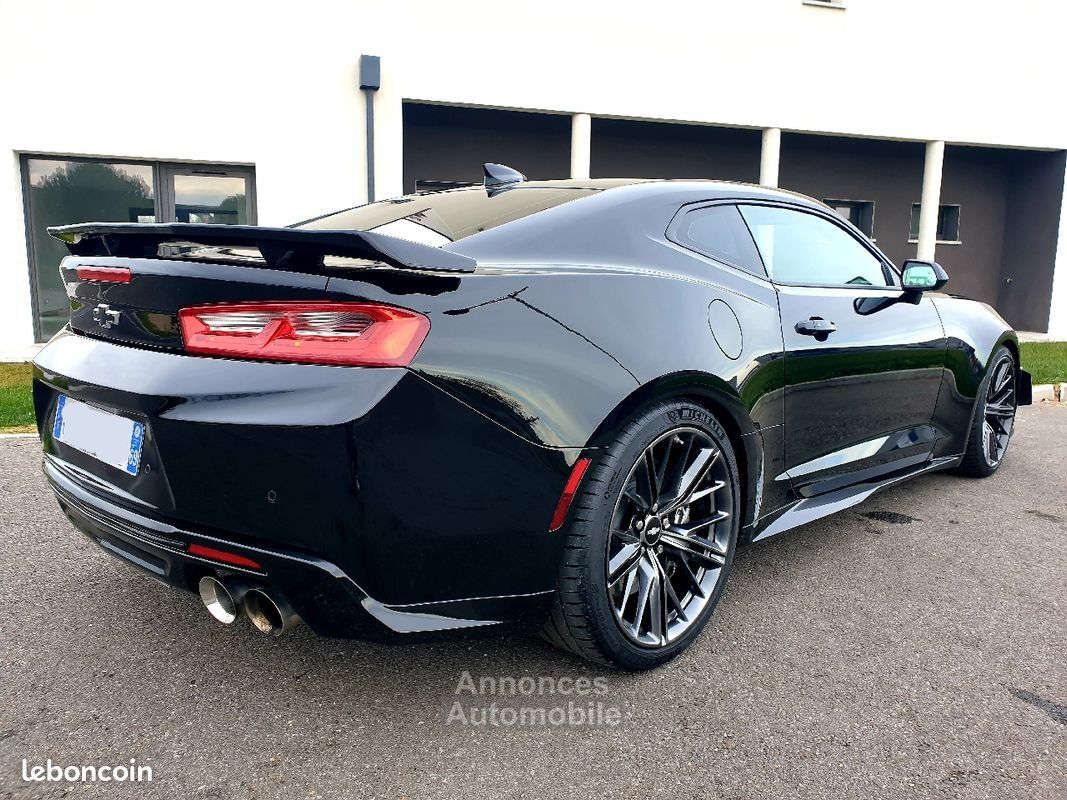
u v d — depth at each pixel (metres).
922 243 11.55
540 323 1.83
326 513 1.59
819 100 10.53
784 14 10.19
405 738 1.79
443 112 10.09
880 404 3.06
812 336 2.62
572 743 1.79
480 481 1.71
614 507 1.92
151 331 1.79
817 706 1.95
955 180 12.90
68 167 7.98
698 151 11.72
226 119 8.17
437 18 8.74
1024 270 12.93
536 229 2.11
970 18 11.11
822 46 10.44
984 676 2.11
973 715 1.92
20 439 4.39
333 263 1.61
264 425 1.58
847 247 3.11
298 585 1.63
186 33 7.95
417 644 1.73
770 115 10.33
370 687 2.01
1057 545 3.13
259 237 1.60
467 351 1.69
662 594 2.12
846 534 3.25
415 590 1.69
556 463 1.80
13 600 2.45
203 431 1.64
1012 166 13.03
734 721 1.88
